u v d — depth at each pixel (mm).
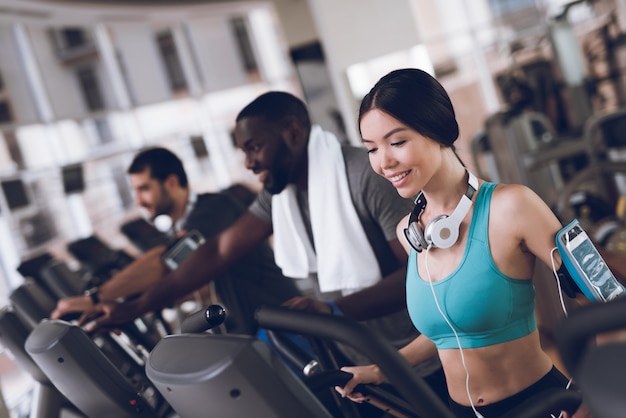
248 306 2529
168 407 2268
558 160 6477
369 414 1814
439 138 1404
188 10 9148
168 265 2508
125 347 2455
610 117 4824
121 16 8477
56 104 17094
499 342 1421
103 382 1625
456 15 11508
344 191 1934
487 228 1388
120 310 2336
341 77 6441
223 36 13773
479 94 11578
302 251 2123
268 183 2074
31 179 7762
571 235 1316
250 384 1008
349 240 1947
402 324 1955
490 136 5945
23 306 2586
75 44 17531
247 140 2033
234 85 13875
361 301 1799
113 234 9031
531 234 1354
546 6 8984
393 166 1416
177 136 9641
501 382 1443
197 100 10195
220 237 2373
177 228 2871
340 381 1369
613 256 1426
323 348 1434
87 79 17594
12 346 2346
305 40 6914
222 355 1025
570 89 8461
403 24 6250
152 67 12984
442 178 1437
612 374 623
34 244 7762
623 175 4379
